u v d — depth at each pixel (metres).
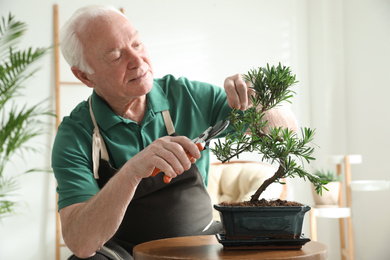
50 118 4.43
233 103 1.47
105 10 1.66
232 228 1.19
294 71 4.91
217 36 4.81
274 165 4.73
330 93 4.82
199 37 4.77
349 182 4.07
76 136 1.70
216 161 4.55
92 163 1.71
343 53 4.80
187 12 4.76
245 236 1.19
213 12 4.81
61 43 1.72
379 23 4.38
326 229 4.86
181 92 1.84
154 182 1.64
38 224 4.39
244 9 4.87
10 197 4.33
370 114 4.48
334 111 4.82
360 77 4.60
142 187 1.63
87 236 1.35
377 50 4.40
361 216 4.62
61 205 1.55
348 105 4.76
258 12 4.89
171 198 1.65
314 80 4.90
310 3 4.94
